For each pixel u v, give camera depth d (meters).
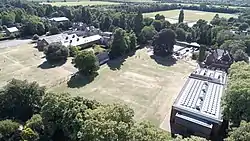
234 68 73.31
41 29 133.88
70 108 42.75
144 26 135.50
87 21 167.00
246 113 48.75
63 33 128.88
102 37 125.19
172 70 93.00
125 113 38.88
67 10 176.00
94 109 42.44
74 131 40.25
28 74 79.62
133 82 79.62
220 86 70.56
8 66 85.56
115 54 102.50
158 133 35.50
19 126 45.34
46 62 92.38
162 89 75.69
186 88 67.69
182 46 128.62
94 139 34.47
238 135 37.66
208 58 99.56
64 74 81.88
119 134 34.44
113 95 69.31
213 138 52.94
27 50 105.81
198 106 56.84
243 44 110.19
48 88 70.38
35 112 51.16
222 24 165.00
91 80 78.88
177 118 54.91
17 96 50.47
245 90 49.72
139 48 120.12
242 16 195.25
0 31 134.88
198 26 150.88
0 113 49.97
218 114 54.75
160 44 109.38
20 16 150.25
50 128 43.62
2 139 41.44
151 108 63.72
